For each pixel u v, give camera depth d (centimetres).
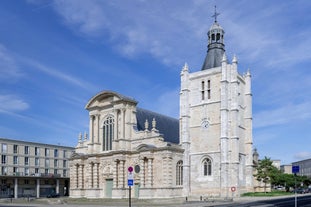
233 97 7012
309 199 5953
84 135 8212
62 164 12556
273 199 5997
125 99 7338
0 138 10881
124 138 7269
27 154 11562
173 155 6894
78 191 7938
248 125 7512
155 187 6762
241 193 6950
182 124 7400
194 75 7562
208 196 6762
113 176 7300
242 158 7225
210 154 7044
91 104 8019
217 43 7712
